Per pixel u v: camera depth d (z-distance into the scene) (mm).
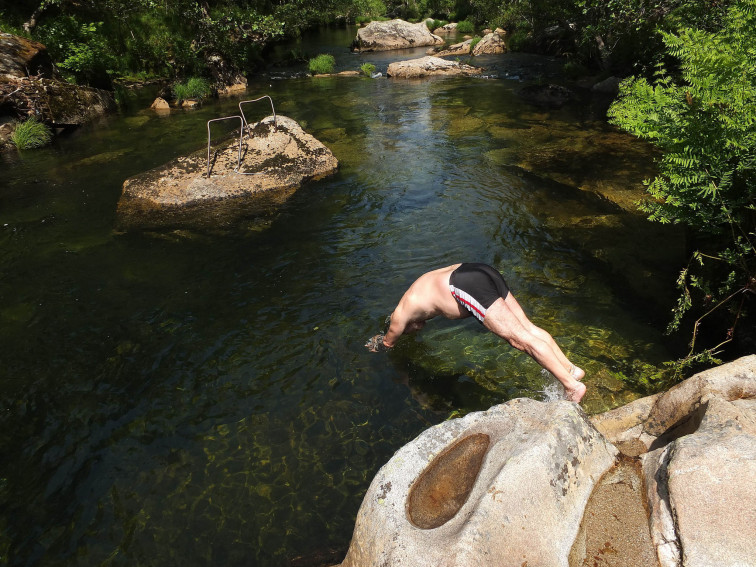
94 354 4777
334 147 10555
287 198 8102
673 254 5961
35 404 4219
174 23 19422
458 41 28828
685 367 4164
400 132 11523
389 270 5934
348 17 40188
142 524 3176
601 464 2557
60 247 6785
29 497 3412
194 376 4441
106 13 18297
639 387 4016
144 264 6328
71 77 14711
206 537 3068
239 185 8281
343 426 3824
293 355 4625
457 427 2857
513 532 2139
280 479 3418
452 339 4723
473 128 11648
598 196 7695
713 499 2090
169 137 11727
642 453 2910
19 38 12938
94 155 10547
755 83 3988
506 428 2752
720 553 1958
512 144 10367
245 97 16203
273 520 3143
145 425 3951
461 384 4180
